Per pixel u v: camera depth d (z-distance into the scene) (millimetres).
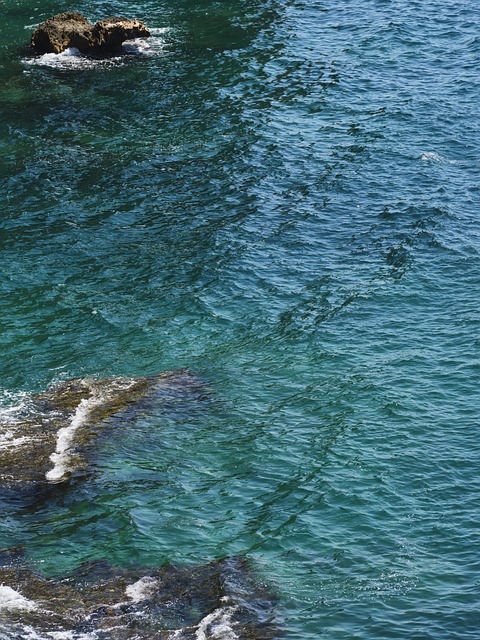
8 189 54719
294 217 52406
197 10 82188
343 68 71188
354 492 32531
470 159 58562
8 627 25703
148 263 48031
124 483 32812
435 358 40188
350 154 59281
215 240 50000
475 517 31266
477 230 50625
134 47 74625
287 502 32094
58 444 34812
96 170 57062
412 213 52438
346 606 27531
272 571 28891
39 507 31469
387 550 29922
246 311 44219
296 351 41250
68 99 66000
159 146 60062
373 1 84375
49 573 28344
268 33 77500
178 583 28078
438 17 80250
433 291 45344
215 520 31203
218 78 69438
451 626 26766
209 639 25719
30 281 46344
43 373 39594
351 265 47812
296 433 35875
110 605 26938
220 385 38969
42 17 80562
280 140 60969
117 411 36969
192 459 34375
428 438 35344
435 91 67438
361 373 39500
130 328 42906
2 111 64250
